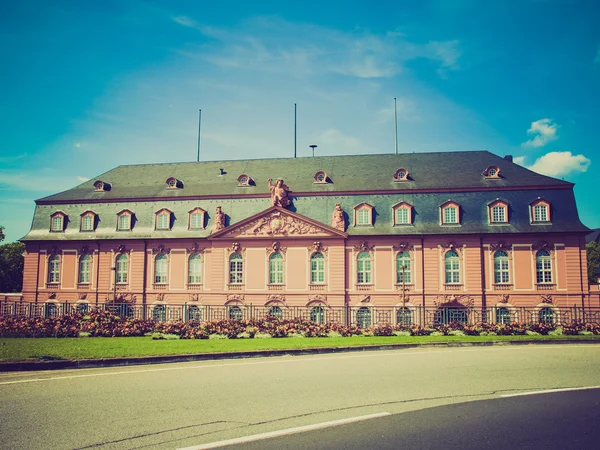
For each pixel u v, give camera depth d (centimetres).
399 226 4641
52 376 1504
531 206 4541
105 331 2692
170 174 5472
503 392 1345
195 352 1922
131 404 1167
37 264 5144
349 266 4638
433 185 4766
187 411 1114
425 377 1534
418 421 1068
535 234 4472
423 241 4588
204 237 4853
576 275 4400
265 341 2409
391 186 4819
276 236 4716
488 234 4506
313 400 1228
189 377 1501
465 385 1426
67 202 5281
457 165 5019
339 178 5016
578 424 1068
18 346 2012
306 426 1017
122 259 5038
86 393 1272
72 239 5075
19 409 1113
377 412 1130
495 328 2892
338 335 2831
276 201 4772
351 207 4747
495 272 4512
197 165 5550
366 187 4844
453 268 4559
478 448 916
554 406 1208
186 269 4891
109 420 1039
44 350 1891
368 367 1712
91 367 1694
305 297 4625
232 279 4772
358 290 4600
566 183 4569
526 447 928
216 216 4856
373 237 4631
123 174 5612
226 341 2405
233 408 1145
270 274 4716
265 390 1329
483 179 4772
